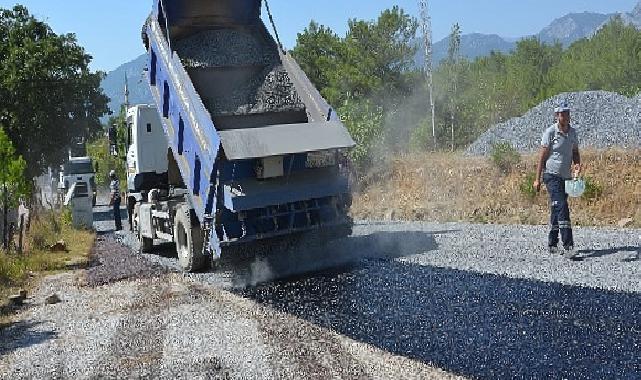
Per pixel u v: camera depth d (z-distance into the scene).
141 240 12.66
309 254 9.43
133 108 13.12
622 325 5.79
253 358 5.72
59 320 7.72
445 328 6.11
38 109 22.72
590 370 4.90
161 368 5.67
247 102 9.61
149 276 9.98
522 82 33.00
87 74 24.47
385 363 5.35
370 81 29.77
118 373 5.65
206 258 9.80
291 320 6.84
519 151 16.98
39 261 11.61
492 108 25.41
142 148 12.85
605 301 6.47
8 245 12.19
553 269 7.93
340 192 9.01
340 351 5.73
